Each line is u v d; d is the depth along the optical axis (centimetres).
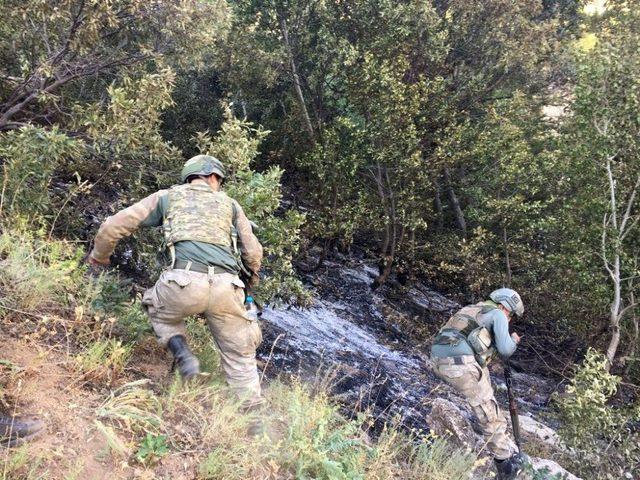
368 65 851
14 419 221
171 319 290
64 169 568
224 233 299
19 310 302
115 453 228
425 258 1104
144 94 527
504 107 1011
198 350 373
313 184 1002
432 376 761
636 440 554
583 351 903
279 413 335
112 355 281
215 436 264
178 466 239
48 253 382
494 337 451
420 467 370
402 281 1095
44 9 517
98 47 582
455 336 450
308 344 706
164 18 568
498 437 436
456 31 995
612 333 768
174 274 282
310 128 977
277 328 713
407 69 947
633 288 739
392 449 383
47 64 523
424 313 1030
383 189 995
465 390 443
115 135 518
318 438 286
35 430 220
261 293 528
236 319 295
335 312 901
